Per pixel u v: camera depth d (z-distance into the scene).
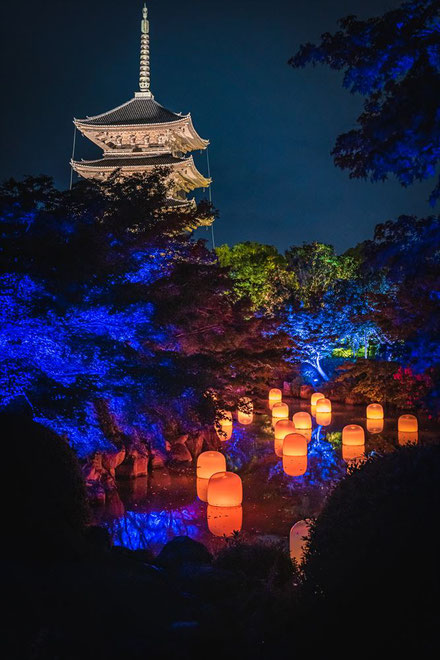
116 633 5.38
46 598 5.75
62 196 13.20
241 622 5.85
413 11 6.46
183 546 9.23
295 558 8.73
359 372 27.94
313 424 26.50
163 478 16.81
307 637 4.45
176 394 13.85
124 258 14.27
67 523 7.68
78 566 6.86
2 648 4.75
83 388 12.71
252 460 19.55
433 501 4.28
